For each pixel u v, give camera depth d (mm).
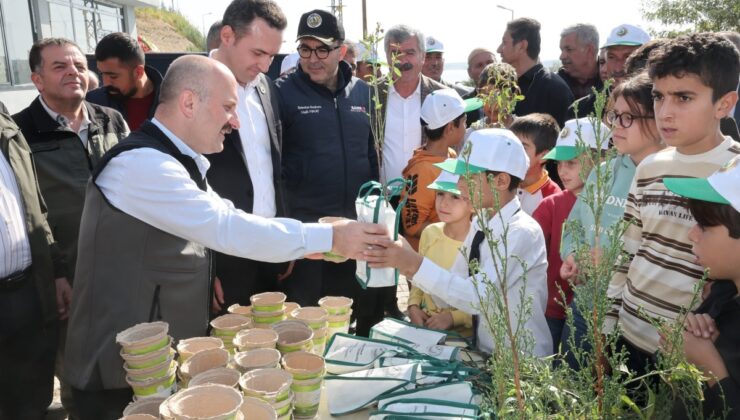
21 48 10305
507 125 3521
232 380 1386
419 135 3842
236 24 2582
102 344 1854
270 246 1771
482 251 2029
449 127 3195
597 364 1191
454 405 1415
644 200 1900
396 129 3799
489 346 1873
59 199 2891
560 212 2764
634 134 2113
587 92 4762
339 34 3104
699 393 1132
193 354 1573
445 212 2461
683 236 1752
